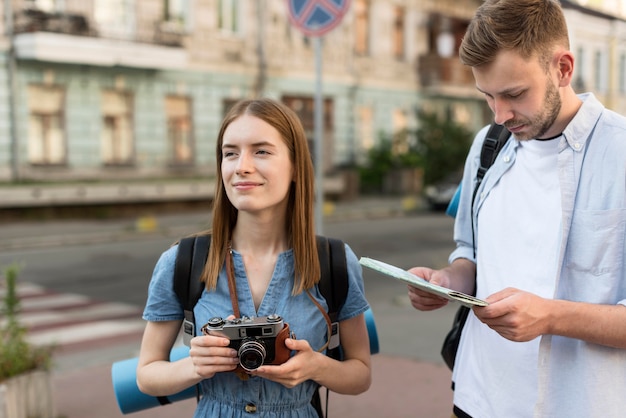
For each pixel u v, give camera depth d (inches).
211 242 69.8
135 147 715.4
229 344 60.7
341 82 919.7
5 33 616.4
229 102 801.6
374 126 977.5
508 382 69.7
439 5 1061.8
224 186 70.4
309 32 189.2
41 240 514.9
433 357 195.9
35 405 140.6
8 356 139.3
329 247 71.7
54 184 625.3
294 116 70.3
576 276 65.0
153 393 69.3
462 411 75.2
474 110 1125.7
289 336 62.4
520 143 71.7
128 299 312.7
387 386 171.2
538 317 59.9
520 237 69.8
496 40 60.1
